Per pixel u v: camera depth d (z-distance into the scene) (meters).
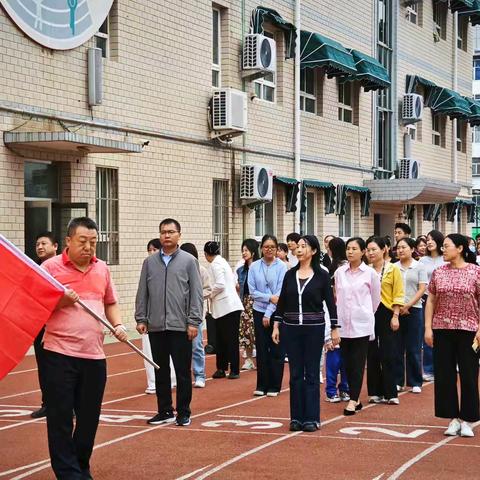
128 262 17.56
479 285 9.25
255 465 7.95
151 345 9.75
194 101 19.50
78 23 15.81
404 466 7.95
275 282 11.75
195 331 9.65
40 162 15.71
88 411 7.15
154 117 18.19
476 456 8.36
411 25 31.47
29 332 6.74
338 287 10.62
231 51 20.86
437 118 34.72
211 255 13.27
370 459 8.21
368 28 27.95
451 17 35.50
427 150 33.16
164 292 9.63
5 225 14.59
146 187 18.03
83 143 14.61
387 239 11.82
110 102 16.92
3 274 6.73
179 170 19.03
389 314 11.24
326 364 11.38
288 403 11.20
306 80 24.88
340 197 25.97
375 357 11.33
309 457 8.27
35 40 14.95
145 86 17.91
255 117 21.88
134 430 9.45
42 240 9.80
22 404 11.01
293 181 22.92
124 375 13.35
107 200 17.20
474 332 9.20
